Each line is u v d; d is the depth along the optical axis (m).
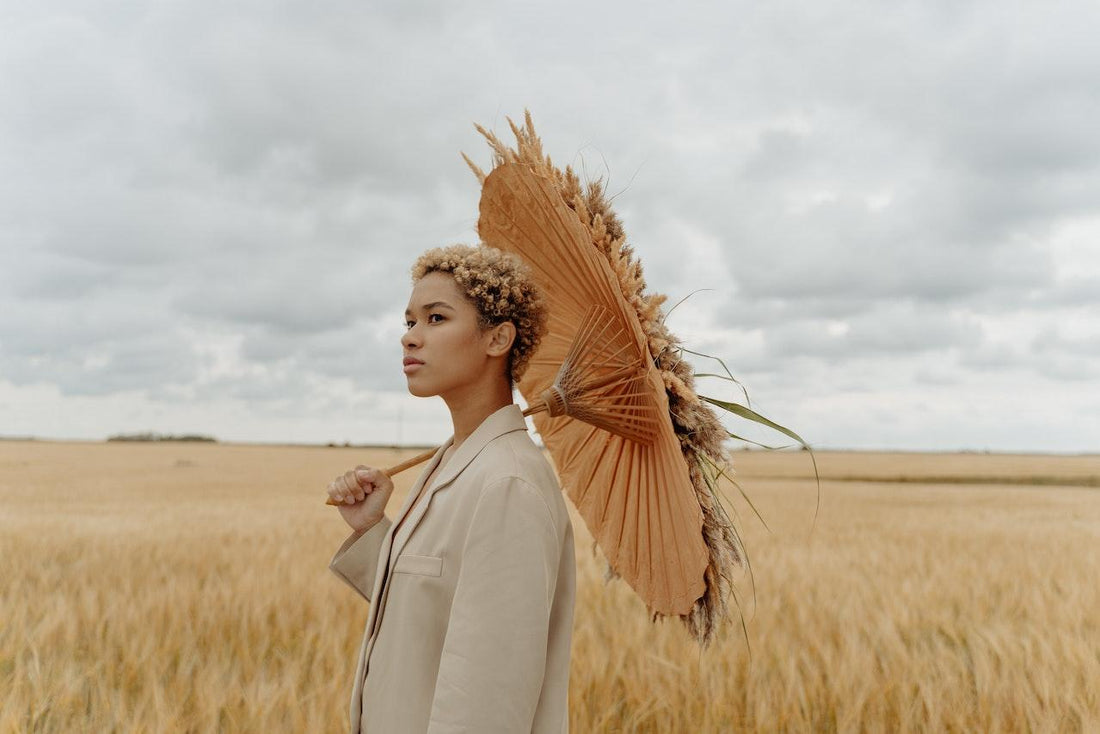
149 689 3.91
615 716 4.01
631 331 1.38
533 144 1.50
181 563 9.05
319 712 3.63
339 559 1.68
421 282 1.42
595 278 1.45
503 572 1.19
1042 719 3.80
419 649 1.27
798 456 84.12
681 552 1.35
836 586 7.72
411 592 1.29
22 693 3.98
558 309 1.66
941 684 4.32
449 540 1.28
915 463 68.19
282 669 4.63
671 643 5.00
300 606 6.16
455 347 1.37
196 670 4.59
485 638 1.15
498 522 1.22
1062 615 6.16
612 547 1.54
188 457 58.16
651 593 1.44
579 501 1.62
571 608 1.42
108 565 8.62
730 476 1.35
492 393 1.44
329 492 1.70
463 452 1.36
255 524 14.42
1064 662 4.71
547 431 1.72
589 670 4.39
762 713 3.85
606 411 1.43
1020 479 47.25
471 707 1.12
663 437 1.36
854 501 25.00
